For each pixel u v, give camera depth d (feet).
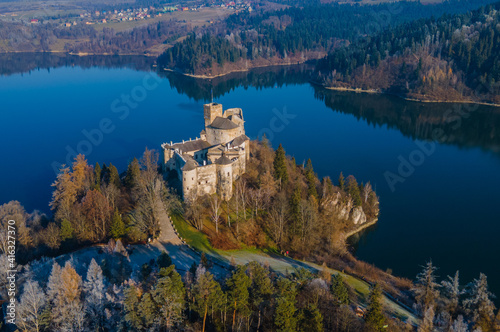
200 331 271.90
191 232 435.94
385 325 292.40
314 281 311.68
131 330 266.98
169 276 281.95
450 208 592.60
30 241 400.67
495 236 517.14
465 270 447.83
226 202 488.02
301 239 453.99
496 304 389.60
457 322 309.63
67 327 276.82
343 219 521.65
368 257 472.03
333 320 289.12
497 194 636.89
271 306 286.66
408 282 405.39
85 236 413.59
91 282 304.71
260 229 458.50
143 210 438.81
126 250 387.75
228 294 283.79
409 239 510.17
